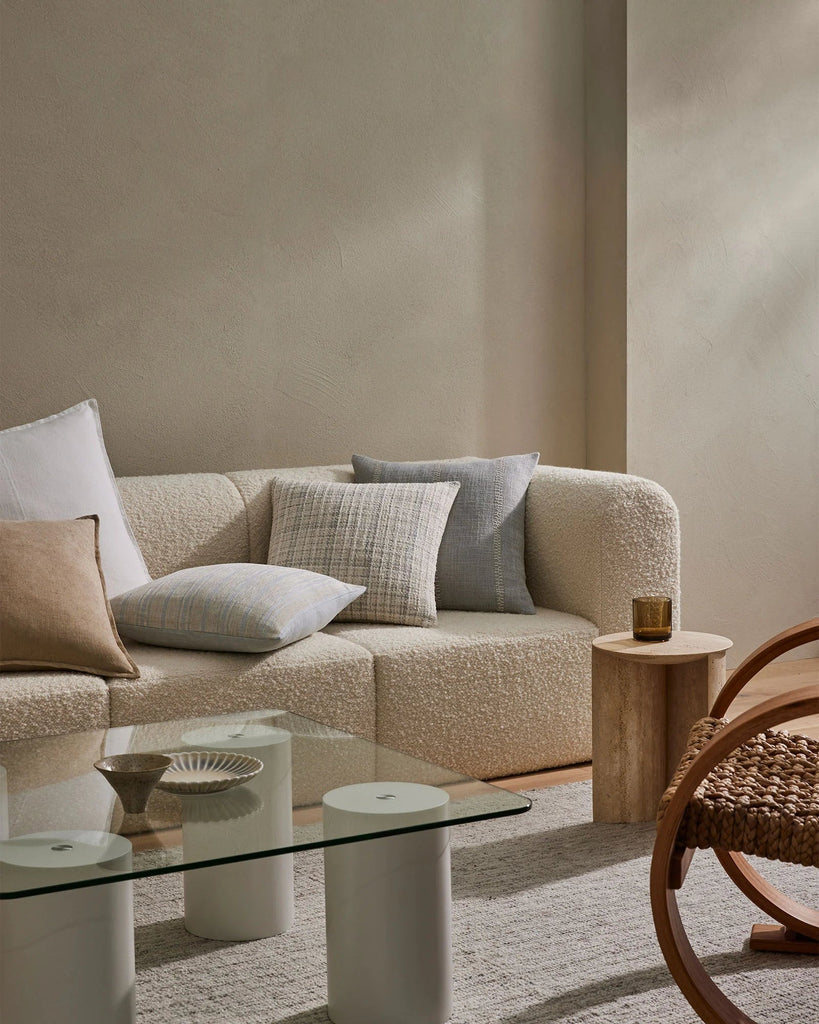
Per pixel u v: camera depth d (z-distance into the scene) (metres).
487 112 3.78
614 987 1.90
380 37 3.59
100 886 1.62
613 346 3.88
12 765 1.88
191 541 3.12
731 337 3.99
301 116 3.51
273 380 3.55
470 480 3.24
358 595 2.88
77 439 2.91
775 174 4.00
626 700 2.64
